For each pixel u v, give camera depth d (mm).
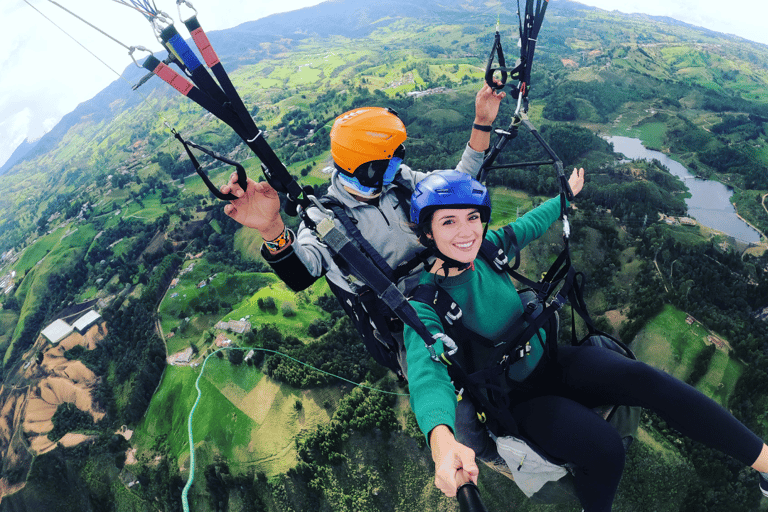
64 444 134625
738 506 84938
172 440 122188
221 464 105562
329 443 99562
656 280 130250
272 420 109812
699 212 190750
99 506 123500
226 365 124000
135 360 147750
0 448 151375
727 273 138000
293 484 100188
